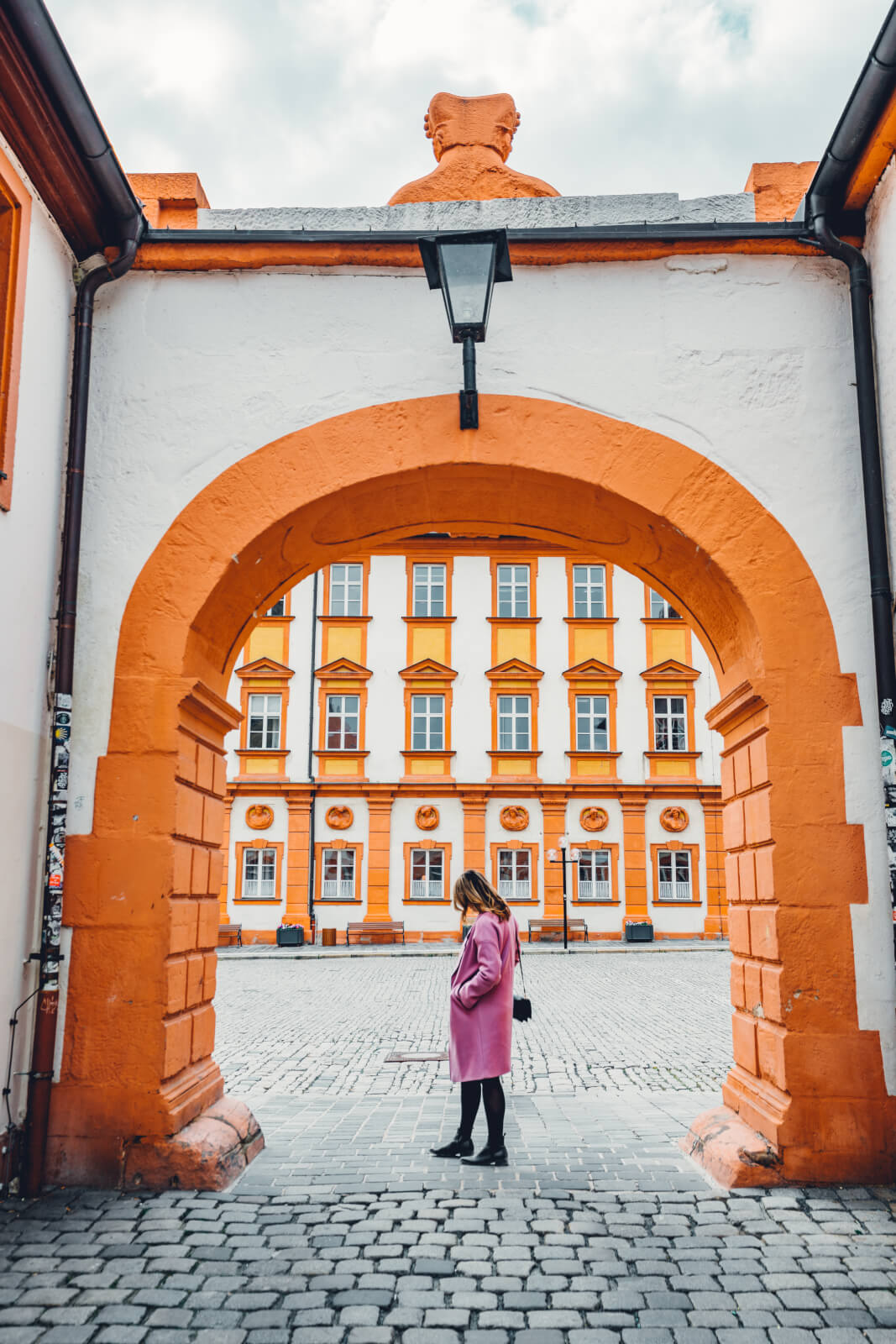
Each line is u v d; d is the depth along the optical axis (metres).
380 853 29.33
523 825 29.52
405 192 7.36
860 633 6.27
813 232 6.61
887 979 5.80
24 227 5.79
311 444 6.64
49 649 6.18
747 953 6.51
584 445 6.65
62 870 5.96
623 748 30.11
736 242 6.76
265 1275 4.42
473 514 7.46
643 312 6.79
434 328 6.79
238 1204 5.36
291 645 30.41
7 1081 5.55
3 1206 5.34
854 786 6.04
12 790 5.66
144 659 6.27
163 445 6.59
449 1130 7.12
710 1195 5.45
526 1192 5.55
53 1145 5.70
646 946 27.34
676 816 29.69
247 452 6.62
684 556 6.81
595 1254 4.64
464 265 6.12
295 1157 6.34
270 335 6.75
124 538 6.45
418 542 30.91
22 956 5.75
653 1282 4.35
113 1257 4.62
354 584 30.86
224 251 6.76
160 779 6.09
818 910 5.88
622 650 30.59
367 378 6.72
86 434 6.53
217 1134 5.97
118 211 6.45
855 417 6.57
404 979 20.16
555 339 6.76
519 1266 4.52
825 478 6.51
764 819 6.15
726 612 6.78
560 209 7.00
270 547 6.79
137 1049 5.79
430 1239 4.84
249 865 29.38
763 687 6.19
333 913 29.08
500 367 6.73
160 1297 4.20
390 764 29.94
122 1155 5.67
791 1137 5.62
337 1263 4.55
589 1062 10.19
